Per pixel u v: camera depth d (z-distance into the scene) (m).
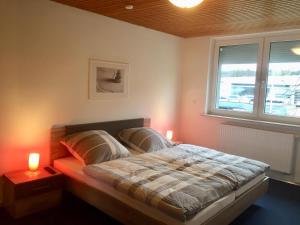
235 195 2.53
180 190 2.18
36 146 3.06
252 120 4.12
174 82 4.77
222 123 4.46
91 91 3.48
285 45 3.92
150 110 4.38
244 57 4.34
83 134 3.18
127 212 2.28
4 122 2.78
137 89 4.11
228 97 4.57
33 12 2.85
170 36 4.54
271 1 2.70
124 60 3.85
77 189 2.84
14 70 2.78
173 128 4.92
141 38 4.05
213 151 3.47
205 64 4.62
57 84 3.15
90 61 3.42
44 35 2.97
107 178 2.45
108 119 3.75
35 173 2.89
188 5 2.21
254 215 2.93
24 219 2.64
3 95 2.74
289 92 3.92
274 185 3.80
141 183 2.28
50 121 3.14
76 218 2.70
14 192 2.57
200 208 2.03
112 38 3.64
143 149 3.47
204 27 3.93
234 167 2.86
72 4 3.07
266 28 3.87
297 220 2.85
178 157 3.12
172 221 1.97
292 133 3.83
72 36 3.21
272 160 3.91
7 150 2.84
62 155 3.28
